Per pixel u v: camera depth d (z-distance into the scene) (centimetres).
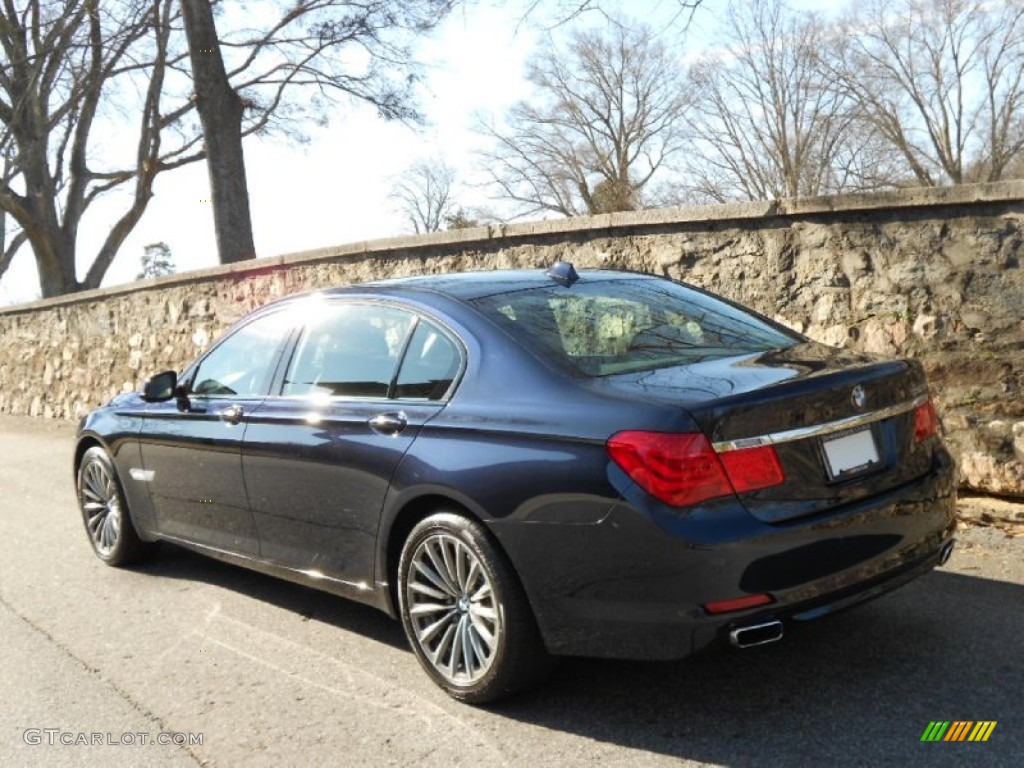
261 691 399
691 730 333
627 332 391
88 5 1922
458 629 370
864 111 4359
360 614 488
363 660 425
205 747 353
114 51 2041
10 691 415
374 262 939
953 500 368
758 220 639
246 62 1686
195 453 507
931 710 332
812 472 321
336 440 413
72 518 770
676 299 435
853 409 334
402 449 381
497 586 346
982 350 550
